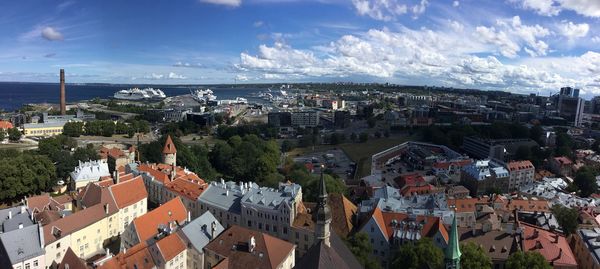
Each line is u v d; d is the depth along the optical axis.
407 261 117.06
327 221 74.81
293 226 150.38
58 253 132.00
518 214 184.50
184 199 184.25
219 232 135.12
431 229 143.50
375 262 120.62
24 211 141.88
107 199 158.50
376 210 153.38
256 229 161.12
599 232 155.25
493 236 143.12
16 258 117.94
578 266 148.00
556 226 172.00
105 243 153.88
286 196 160.62
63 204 167.38
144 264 115.31
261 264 114.00
